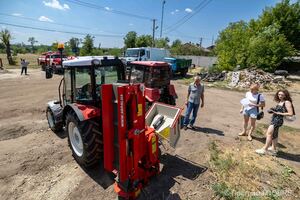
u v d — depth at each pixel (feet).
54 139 17.78
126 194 10.27
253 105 18.38
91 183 12.27
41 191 11.62
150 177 12.77
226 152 16.44
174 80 62.85
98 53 126.00
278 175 13.56
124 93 9.39
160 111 15.02
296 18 79.82
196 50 169.99
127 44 130.52
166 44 146.61
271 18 81.30
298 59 88.28
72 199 11.07
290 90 49.65
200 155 15.69
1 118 23.07
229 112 28.94
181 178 12.82
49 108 18.42
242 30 79.36
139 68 25.98
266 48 65.31
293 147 18.06
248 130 21.42
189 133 20.18
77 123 12.74
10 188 11.80
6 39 101.40
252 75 54.65
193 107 20.58
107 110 10.19
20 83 48.26
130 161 10.28
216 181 12.64
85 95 13.75
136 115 10.17
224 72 62.90
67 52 113.39
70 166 13.92
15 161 14.35
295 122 26.07
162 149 16.46
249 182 12.73
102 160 14.48
